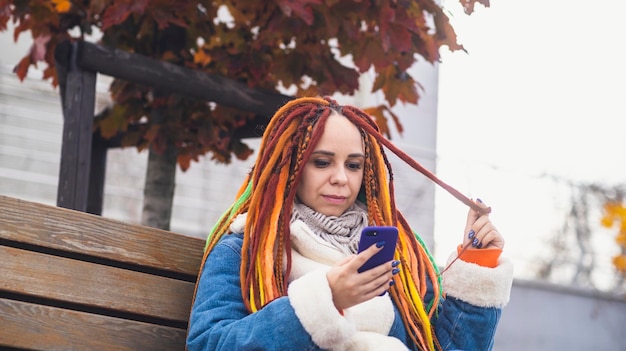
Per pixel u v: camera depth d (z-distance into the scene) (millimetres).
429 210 6711
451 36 3904
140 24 4102
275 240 2475
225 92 3930
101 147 4484
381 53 3969
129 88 4211
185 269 2646
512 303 7770
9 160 6180
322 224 2520
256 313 2217
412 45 3900
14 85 6297
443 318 2611
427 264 2689
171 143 4098
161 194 4137
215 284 2420
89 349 2414
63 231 2432
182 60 4109
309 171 2535
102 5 3760
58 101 6445
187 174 6574
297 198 2590
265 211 2473
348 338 2160
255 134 4266
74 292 2420
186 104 4188
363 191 2664
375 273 2158
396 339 2330
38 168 6285
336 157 2529
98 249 2486
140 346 2502
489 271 2562
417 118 6828
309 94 3998
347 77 3998
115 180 6414
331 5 3762
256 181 2520
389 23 3785
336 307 2176
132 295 2520
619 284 8234
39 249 2408
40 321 2354
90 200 4453
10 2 3959
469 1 3820
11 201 2367
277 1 3639
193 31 4156
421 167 2584
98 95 6301
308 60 3988
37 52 4027
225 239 2549
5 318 2307
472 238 2588
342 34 3955
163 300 2572
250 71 3990
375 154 2633
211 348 2246
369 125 2586
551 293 7957
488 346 2605
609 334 8180
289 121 2551
